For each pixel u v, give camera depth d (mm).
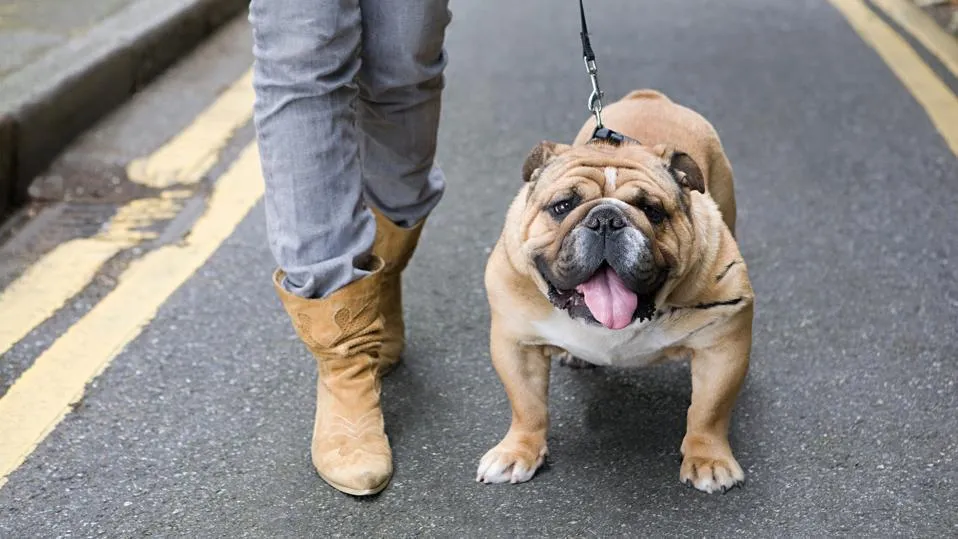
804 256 4242
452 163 5195
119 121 5477
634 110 3428
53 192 4738
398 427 3154
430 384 3379
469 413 3227
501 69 6695
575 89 6297
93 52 5578
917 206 4715
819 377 3398
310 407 3266
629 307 2570
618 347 2842
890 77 6504
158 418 3201
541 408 2961
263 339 3635
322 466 2904
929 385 3350
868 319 3754
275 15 2662
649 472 2953
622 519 2756
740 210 4684
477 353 3553
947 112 5883
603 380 3416
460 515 2777
